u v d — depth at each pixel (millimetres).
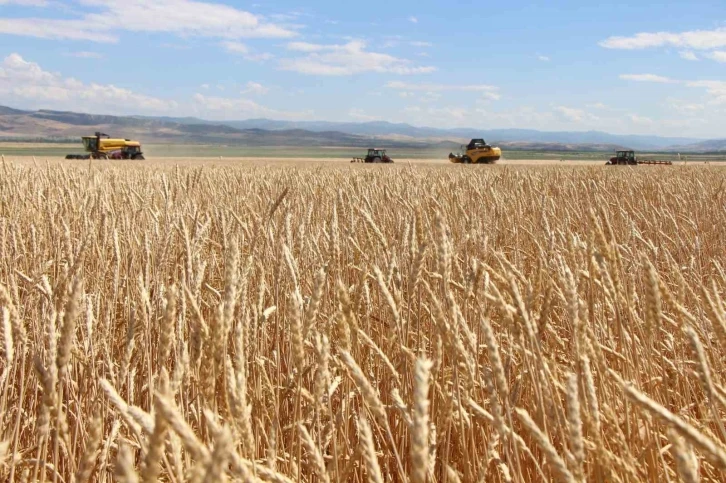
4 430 3268
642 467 2762
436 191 9164
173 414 1252
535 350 2395
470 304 3854
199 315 2490
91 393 3625
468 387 2455
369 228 4719
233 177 11789
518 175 14641
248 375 3385
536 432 1717
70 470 2596
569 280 2418
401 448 3402
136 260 4980
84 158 65438
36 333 3803
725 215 8844
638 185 12984
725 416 3449
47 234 5957
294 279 3232
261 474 2068
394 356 3916
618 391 3037
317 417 2457
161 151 125500
